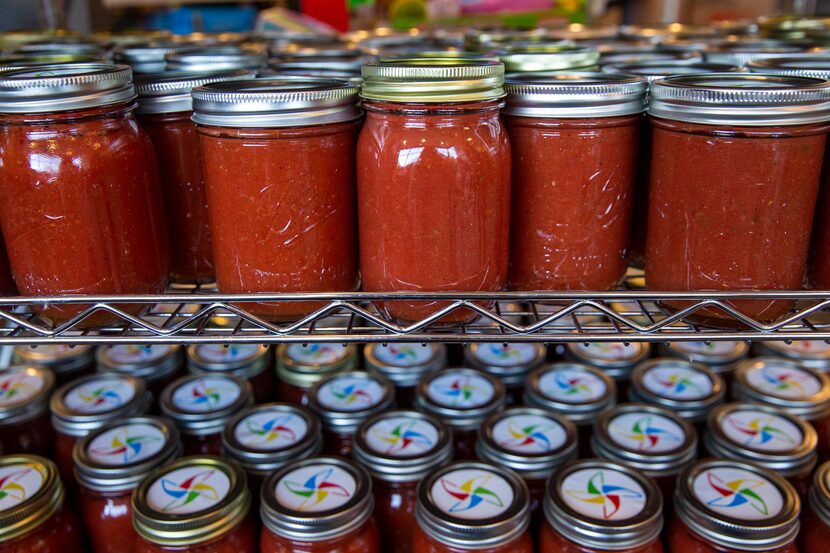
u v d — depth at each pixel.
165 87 0.67
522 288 0.67
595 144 0.62
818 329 0.59
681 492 0.83
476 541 0.78
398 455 0.90
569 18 1.62
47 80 0.56
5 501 0.82
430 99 0.56
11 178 0.60
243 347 1.17
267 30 1.48
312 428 0.96
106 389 1.05
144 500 0.82
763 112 0.54
